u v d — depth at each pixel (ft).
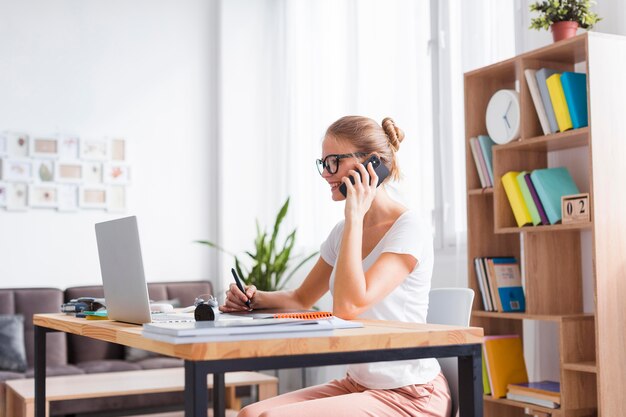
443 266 12.42
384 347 4.49
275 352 4.15
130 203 17.25
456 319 6.68
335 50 15.96
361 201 5.70
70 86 16.78
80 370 13.92
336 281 5.50
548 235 9.58
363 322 5.41
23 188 16.15
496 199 9.84
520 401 9.23
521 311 9.89
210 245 16.85
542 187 9.20
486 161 10.14
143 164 17.44
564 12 9.20
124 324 5.75
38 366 7.43
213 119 18.34
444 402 5.74
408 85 13.37
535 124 9.55
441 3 12.57
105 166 16.98
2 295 14.57
